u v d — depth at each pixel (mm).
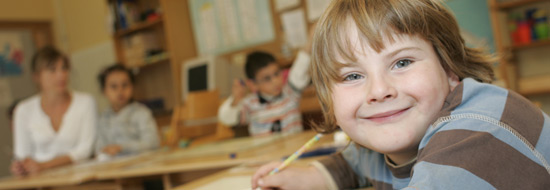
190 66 3502
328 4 572
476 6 2623
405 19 497
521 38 2588
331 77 544
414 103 498
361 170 760
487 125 452
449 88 542
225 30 3842
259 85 2441
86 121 2359
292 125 2344
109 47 4719
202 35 3996
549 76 2543
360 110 521
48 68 2307
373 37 495
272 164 823
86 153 2279
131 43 4254
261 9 3611
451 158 430
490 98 496
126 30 4188
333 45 536
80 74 5141
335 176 773
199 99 2453
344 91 535
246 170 991
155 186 2625
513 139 449
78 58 5137
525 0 2488
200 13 3977
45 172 1863
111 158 2012
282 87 2467
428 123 501
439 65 523
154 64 4418
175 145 2389
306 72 2348
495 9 2453
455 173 416
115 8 4273
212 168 1271
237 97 2422
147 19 4145
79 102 2377
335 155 826
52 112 2383
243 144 1639
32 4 5094
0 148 4754
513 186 423
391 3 507
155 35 4270
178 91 3809
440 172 420
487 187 413
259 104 2447
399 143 500
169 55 3914
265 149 1356
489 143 437
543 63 2678
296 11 3414
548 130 494
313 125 749
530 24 2570
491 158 429
